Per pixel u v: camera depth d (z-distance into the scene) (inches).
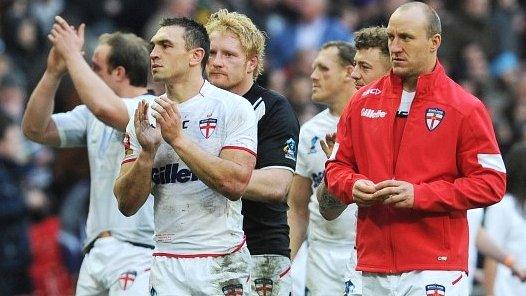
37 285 1771.7
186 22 1000.2
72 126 1236.5
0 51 2279.8
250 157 987.9
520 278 1328.7
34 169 1902.1
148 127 968.9
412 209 978.7
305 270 1272.1
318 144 1226.6
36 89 1209.4
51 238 1792.6
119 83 1232.2
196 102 997.2
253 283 1109.7
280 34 2522.1
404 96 996.6
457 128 978.1
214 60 1090.1
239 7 2458.2
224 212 996.6
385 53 1129.4
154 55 994.1
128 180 979.9
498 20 2706.7
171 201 995.9
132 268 1195.9
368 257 1008.9
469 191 970.7
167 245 1000.2
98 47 1235.2
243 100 1004.6
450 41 2549.2
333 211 1098.7
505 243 1378.0
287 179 1095.0
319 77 1215.6
